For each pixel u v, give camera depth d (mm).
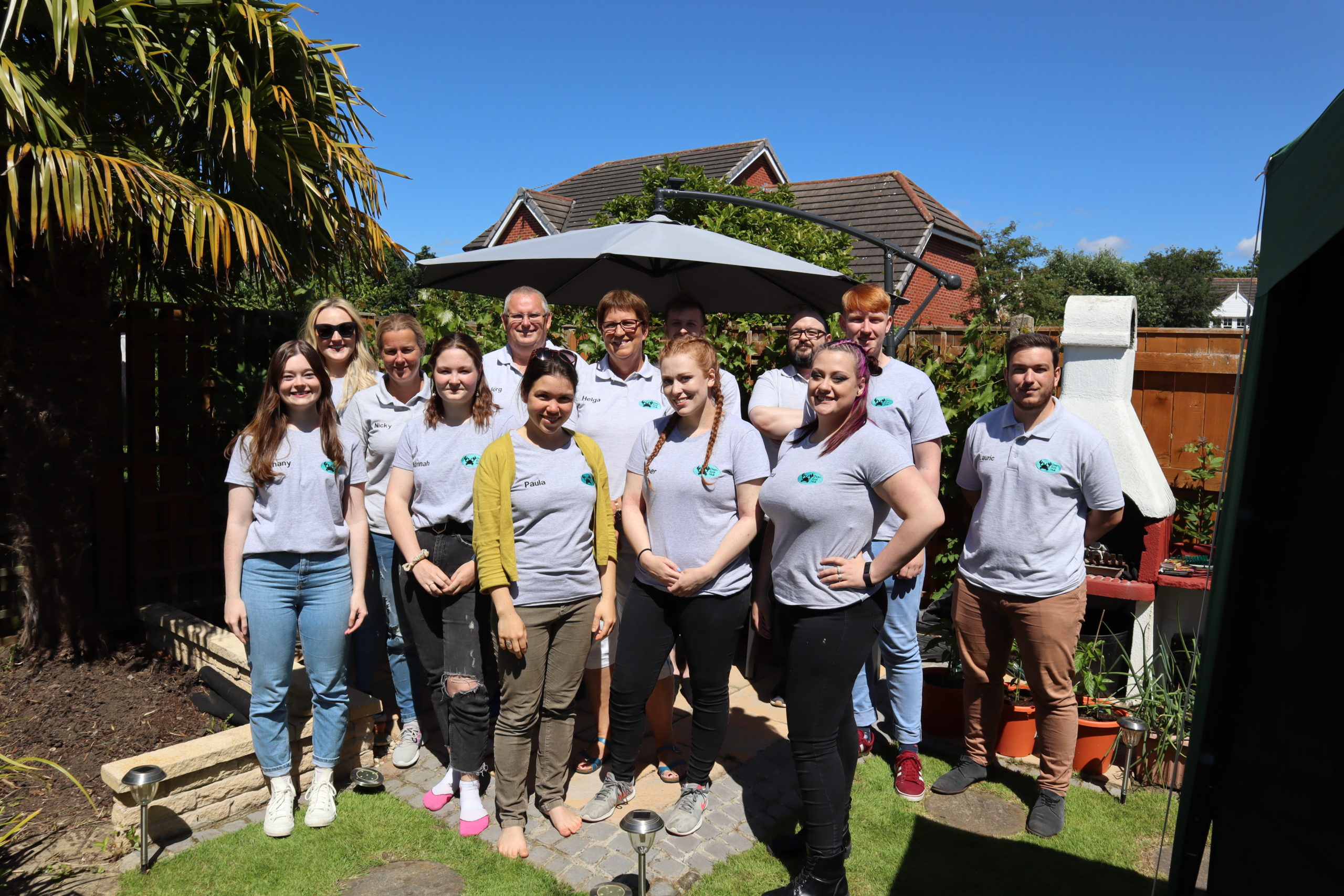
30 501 4133
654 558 3123
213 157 4402
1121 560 4551
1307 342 2209
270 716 3264
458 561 3328
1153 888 3041
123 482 5355
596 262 5359
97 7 3797
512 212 24469
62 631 4293
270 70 4242
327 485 3281
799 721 2807
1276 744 2227
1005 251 25031
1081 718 3951
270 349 5855
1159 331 5340
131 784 2898
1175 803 3684
